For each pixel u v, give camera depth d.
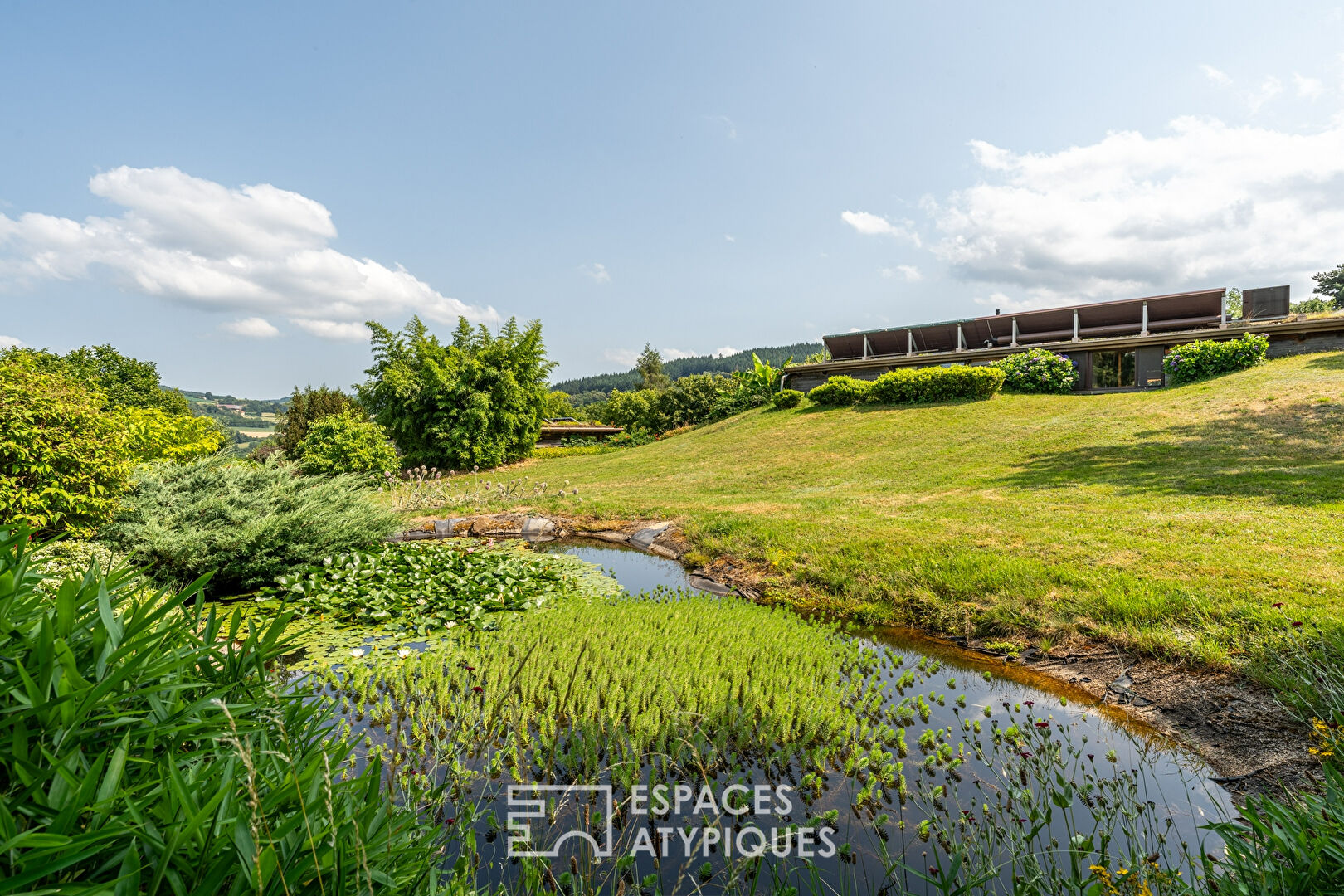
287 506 8.62
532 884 2.53
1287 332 18.38
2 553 1.48
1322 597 4.71
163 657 1.52
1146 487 9.62
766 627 5.80
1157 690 4.26
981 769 3.45
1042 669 4.93
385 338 27.25
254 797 1.11
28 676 1.16
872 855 2.73
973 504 9.84
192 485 8.77
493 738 3.74
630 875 2.62
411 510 13.02
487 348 27.58
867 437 18.09
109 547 6.59
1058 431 15.13
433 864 2.04
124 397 38.56
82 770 1.22
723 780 3.37
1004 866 2.56
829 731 3.82
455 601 6.84
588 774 3.32
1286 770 3.21
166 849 1.06
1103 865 2.47
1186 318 22.11
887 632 6.00
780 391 26.45
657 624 5.93
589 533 11.28
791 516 10.07
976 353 23.31
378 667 4.85
